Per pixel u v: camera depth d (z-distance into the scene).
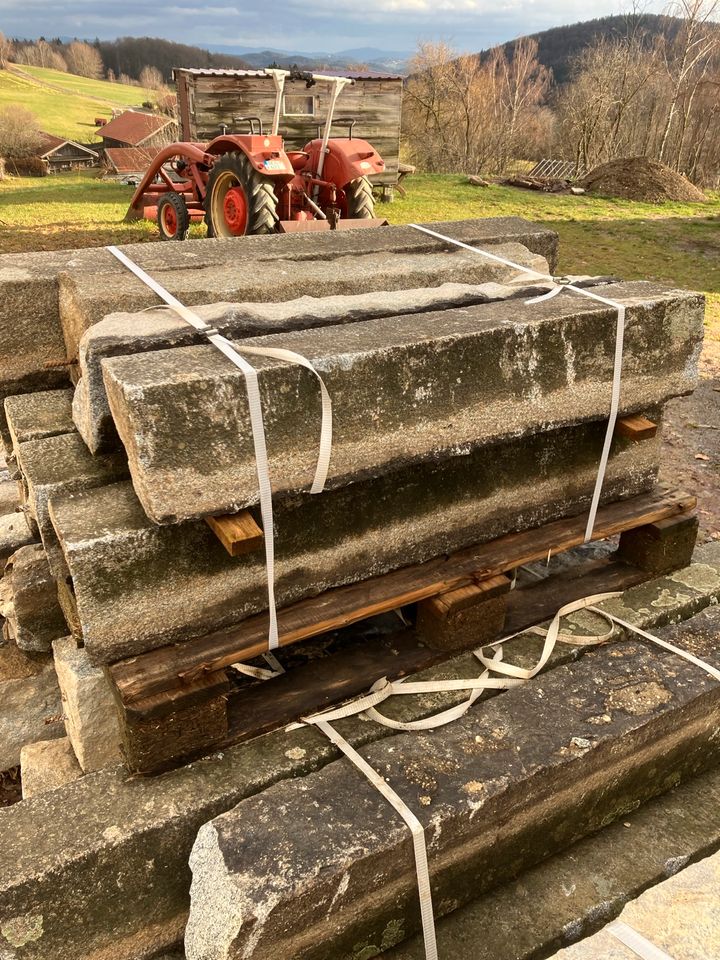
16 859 1.66
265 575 1.96
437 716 2.02
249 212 6.82
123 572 1.74
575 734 1.96
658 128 27.61
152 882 1.78
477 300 2.44
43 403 2.50
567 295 2.40
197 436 1.63
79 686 2.09
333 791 1.78
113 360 1.73
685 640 2.39
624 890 1.96
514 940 1.84
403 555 2.20
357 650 2.31
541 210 11.87
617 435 2.49
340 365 1.77
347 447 1.85
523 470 2.33
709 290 8.25
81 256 2.68
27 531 3.31
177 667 1.81
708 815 2.21
